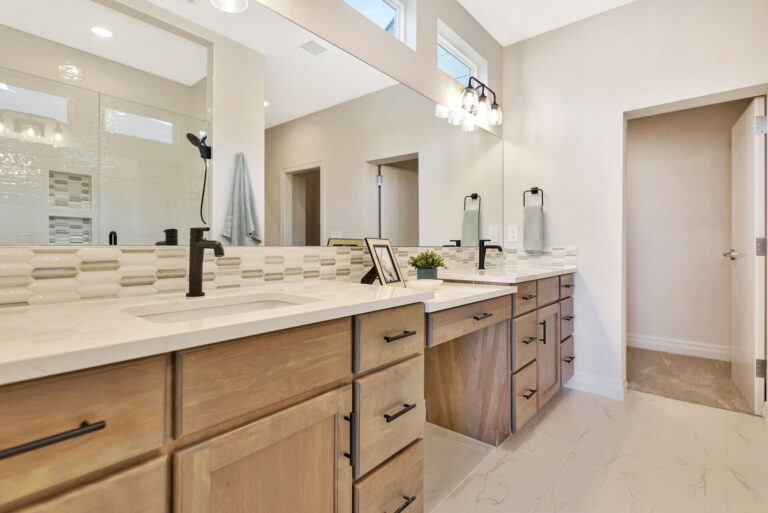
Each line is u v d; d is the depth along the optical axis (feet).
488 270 7.97
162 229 3.69
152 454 1.96
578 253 8.31
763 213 6.78
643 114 7.93
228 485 2.25
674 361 10.10
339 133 5.42
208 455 2.13
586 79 8.21
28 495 1.57
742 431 6.29
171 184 3.74
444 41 7.84
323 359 2.81
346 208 5.59
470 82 7.71
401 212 6.62
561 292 7.70
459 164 7.89
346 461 3.01
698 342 10.61
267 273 4.58
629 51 7.72
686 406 7.32
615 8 7.87
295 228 4.90
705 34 6.96
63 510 1.64
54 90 3.05
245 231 4.36
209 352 2.14
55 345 1.71
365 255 5.94
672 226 10.96
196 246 3.43
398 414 3.47
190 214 3.89
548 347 7.09
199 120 3.95
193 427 2.08
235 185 4.26
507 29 8.66
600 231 8.05
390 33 6.21
